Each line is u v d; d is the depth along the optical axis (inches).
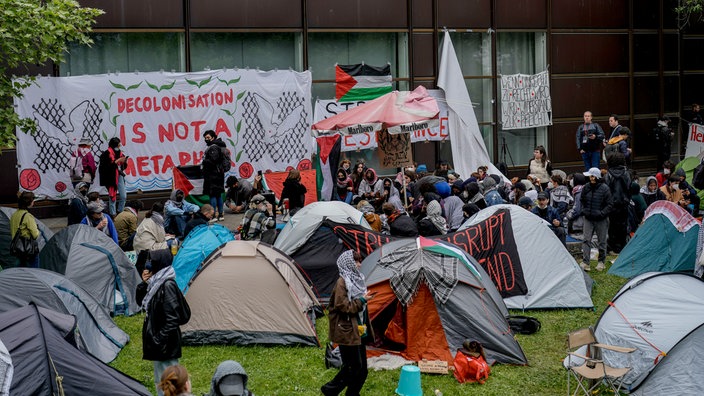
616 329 430.3
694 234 612.4
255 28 907.4
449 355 453.7
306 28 932.0
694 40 1197.1
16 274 458.0
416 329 458.0
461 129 974.4
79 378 341.4
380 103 690.8
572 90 1105.4
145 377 441.1
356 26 959.6
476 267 488.4
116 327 502.3
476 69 1042.7
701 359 390.9
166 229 684.1
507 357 454.9
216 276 493.4
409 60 990.4
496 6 1040.2
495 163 1059.3
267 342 485.7
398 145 712.4
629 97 1148.5
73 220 665.6
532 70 1083.3
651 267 623.5
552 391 420.5
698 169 820.0
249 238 610.2
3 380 304.0
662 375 398.0
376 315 460.4
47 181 786.2
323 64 952.3
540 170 868.6
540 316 542.0
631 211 717.9
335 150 871.7
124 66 852.0
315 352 476.4
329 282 559.8
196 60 887.1
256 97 869.2
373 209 661.9
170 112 831.1
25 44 564.7
